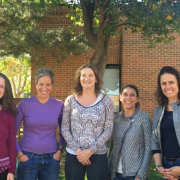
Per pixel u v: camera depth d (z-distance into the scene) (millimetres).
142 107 7336
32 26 6164
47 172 2609
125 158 2539
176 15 4621
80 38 6590
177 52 7379
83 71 2674
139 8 4809
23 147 2602
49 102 2768
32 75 7551
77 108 2537
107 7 4945
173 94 2400
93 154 2482
